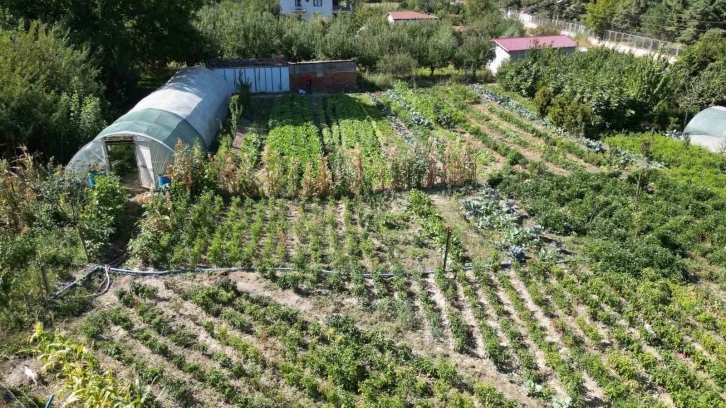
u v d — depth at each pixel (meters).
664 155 30.70
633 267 19.38
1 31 30.41
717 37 43.59
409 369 14.61
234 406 13.55
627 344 15.77
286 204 24.73
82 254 19.61
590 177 26.95
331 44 51.44
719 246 21.58
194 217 21.88
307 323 16.62
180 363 14.63
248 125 35.94
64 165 27.81
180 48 43.12
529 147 32.78
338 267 19.42
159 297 17.80
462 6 94.94
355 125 35.31
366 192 25.09
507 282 18.53
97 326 16.08
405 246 21.28
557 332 16.59
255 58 49.03
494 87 48.69
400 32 53.47
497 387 14.41
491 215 23.42
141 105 29.33
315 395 13.91
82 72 31.56
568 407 13.68
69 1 36.16
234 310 17.12
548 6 98.56
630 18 79.81
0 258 18.23
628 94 36.19
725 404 13.34
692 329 16.80
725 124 33.41
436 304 17.83
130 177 27.23
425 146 28.73
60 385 13.88
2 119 25.55
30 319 16.30
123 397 11.82
